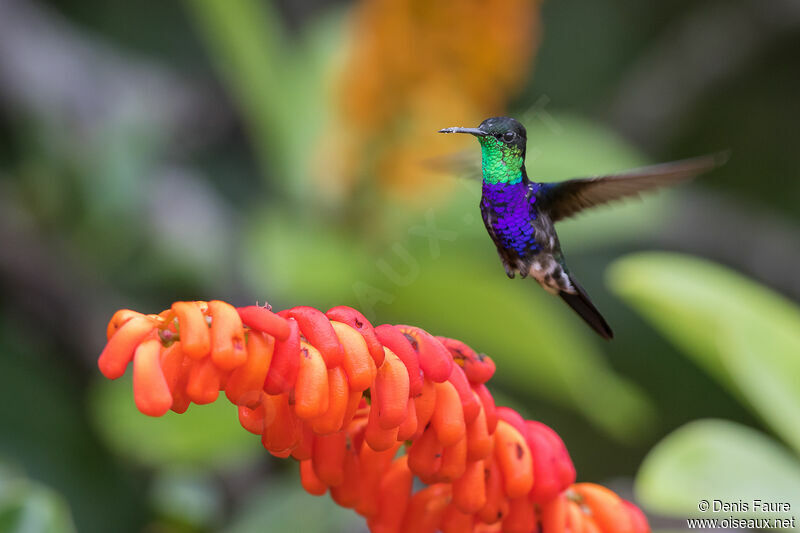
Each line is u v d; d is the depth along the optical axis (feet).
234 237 21.27
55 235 19.57
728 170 34.58
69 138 19.90
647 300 15.38
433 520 8.59
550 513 8.40
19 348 19.48
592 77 35.58
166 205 20.85
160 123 23.31
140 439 15.05
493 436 8.16
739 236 30.66
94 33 31.86
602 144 20.70
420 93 19.97
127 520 18.62
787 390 14.30
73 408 19.27
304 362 6.47
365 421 8.34
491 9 19.84
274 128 21.67
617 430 18.40
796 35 32.60
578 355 17.79
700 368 30.91
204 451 15.16
